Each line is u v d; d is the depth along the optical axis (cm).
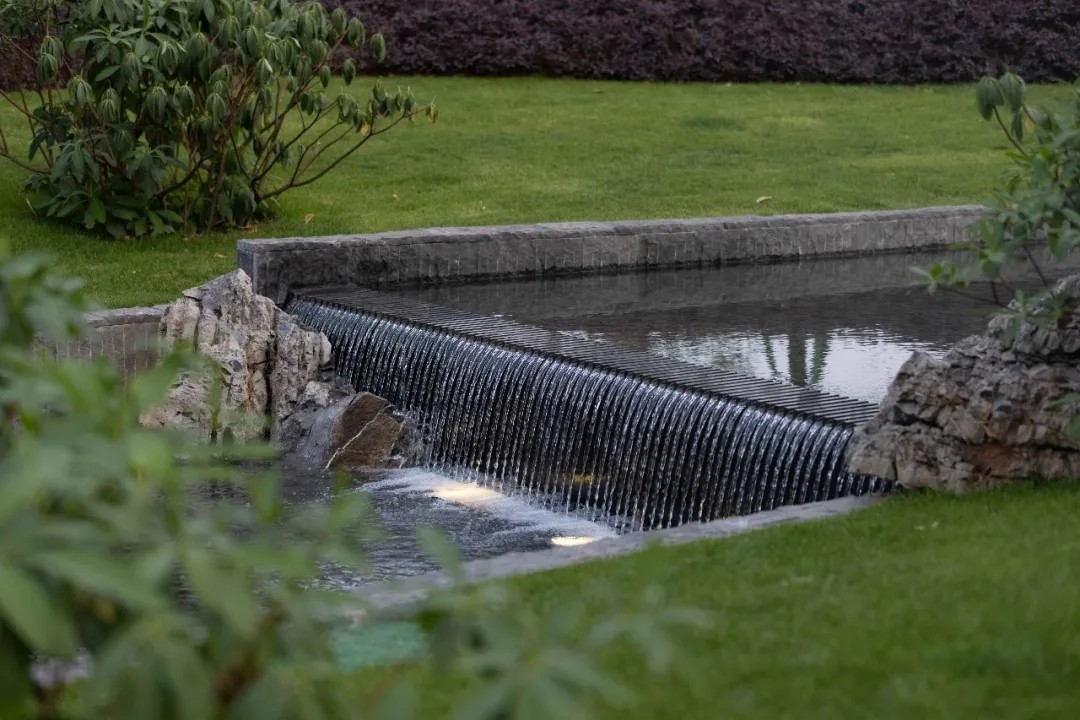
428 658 461
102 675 226
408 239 1308
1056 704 423
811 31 2642
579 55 2550
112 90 1373
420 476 1037
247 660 255
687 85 2538
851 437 774
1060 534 596
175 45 1368
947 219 1556
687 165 1886
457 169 1805
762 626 496
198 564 238
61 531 230
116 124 1396
